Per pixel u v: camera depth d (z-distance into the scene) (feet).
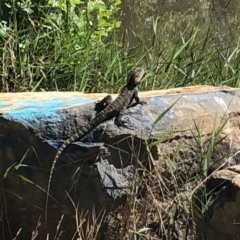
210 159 5.82
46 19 9.23
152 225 5.58
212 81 9.31
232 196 5.24
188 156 5.76
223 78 9.46
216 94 6.24
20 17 9.35
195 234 5.53
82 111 5.68
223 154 5.90
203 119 5.89
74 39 9.25
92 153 5.45
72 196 5.66
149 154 5.45
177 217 5.61
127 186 5.49
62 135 5.63
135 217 5.53
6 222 6.17
